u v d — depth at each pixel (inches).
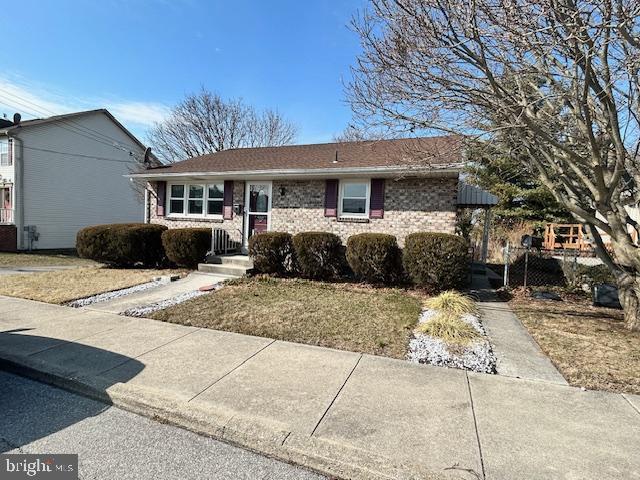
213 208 473.1
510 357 165.5
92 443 102.3
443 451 94.9
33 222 706.8
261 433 102.6
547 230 611.8
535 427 107.0
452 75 199.6
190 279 354.9
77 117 779.4
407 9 178.1
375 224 378.0
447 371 148.6
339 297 280.8
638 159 213.2
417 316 229.0
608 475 86.0
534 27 161.0
